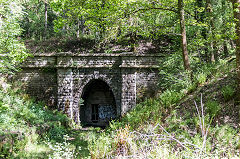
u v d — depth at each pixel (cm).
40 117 1234
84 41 1698
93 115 1862
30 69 1609
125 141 485
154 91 1513
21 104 1290
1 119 913
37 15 2620
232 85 728
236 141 454
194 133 572
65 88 1558
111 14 1059
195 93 867
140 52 1577
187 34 1392
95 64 1571
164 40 1653
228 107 645
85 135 1186
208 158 337
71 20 1602
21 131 896
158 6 1195
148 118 870
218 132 516
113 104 1833
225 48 1365
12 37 1029
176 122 678
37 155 775
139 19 1209
